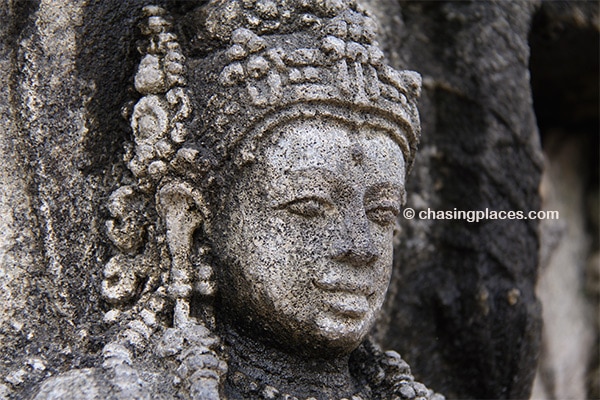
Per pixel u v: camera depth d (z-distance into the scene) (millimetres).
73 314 3096
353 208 2979
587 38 4406
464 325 4043
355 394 3180
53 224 3152
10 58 3256
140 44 3238
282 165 2957
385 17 4051
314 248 2953
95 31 3242
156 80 3104
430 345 4078
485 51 4113
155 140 3072
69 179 3180
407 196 4055
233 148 3006
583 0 4305
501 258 4051
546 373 4910
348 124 3014
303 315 2963
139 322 3000
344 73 2994
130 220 3109
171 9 3297
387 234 3105
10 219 3148
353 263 2973
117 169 3203
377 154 3051
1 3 3268
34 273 3129
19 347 3053
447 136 4145
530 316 4090
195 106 3068
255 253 2971
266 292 2963
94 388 2787
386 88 3084
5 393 2936
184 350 2916
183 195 3043
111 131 3225
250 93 2969
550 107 5039
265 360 3084
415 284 4070
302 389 3086
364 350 3350
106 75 3236
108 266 3094
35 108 3205
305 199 2951
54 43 3230
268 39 3035
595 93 4844
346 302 2961
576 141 5320
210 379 2852
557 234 5004
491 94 4094
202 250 3057
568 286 5148
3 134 3203
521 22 4195
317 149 2961
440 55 4164
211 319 3062
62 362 2990
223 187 3033
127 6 3270
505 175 4086
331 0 3109
